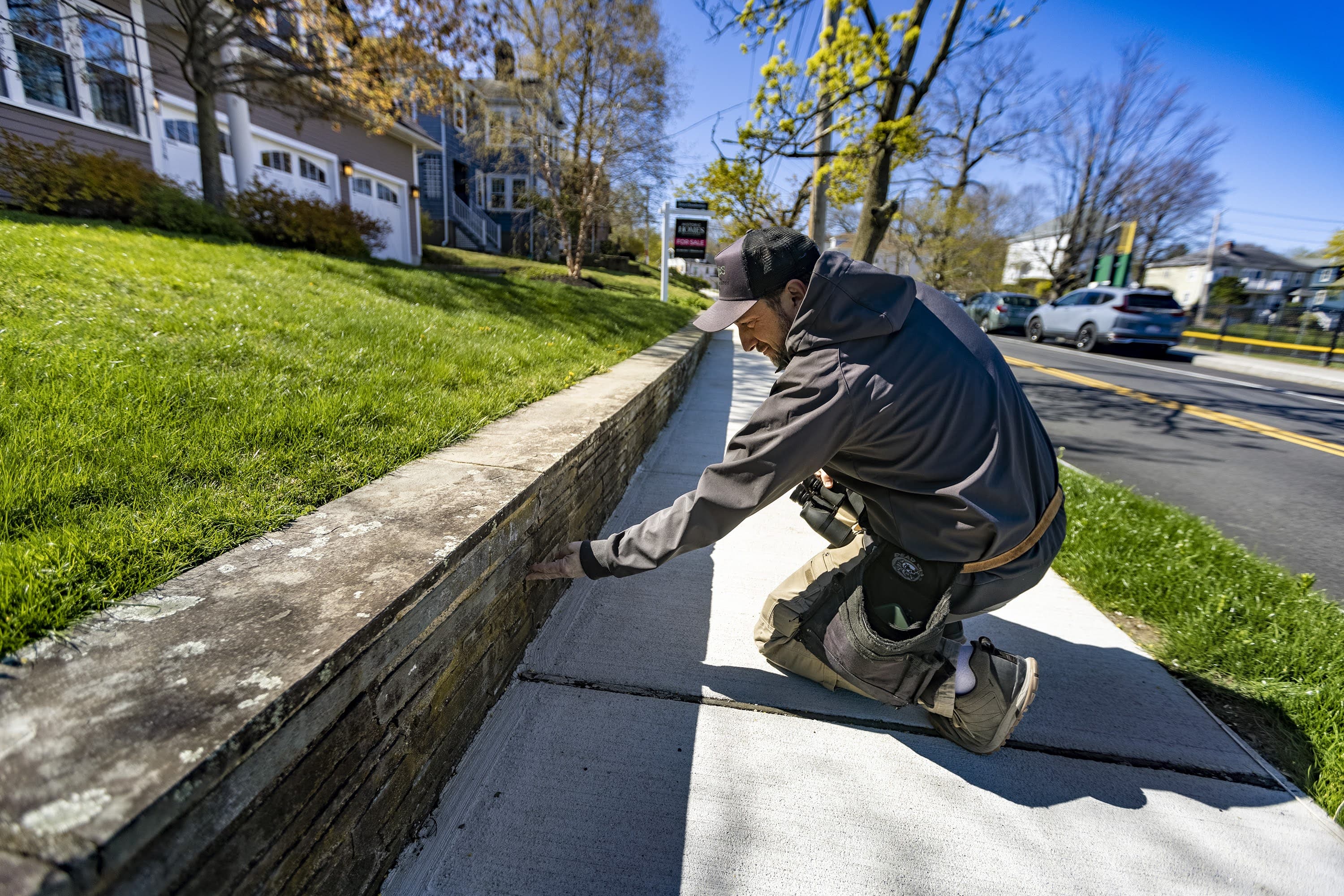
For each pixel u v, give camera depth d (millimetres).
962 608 1499
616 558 1586
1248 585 2607
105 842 605
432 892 1238
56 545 1156
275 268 5262
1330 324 16672
